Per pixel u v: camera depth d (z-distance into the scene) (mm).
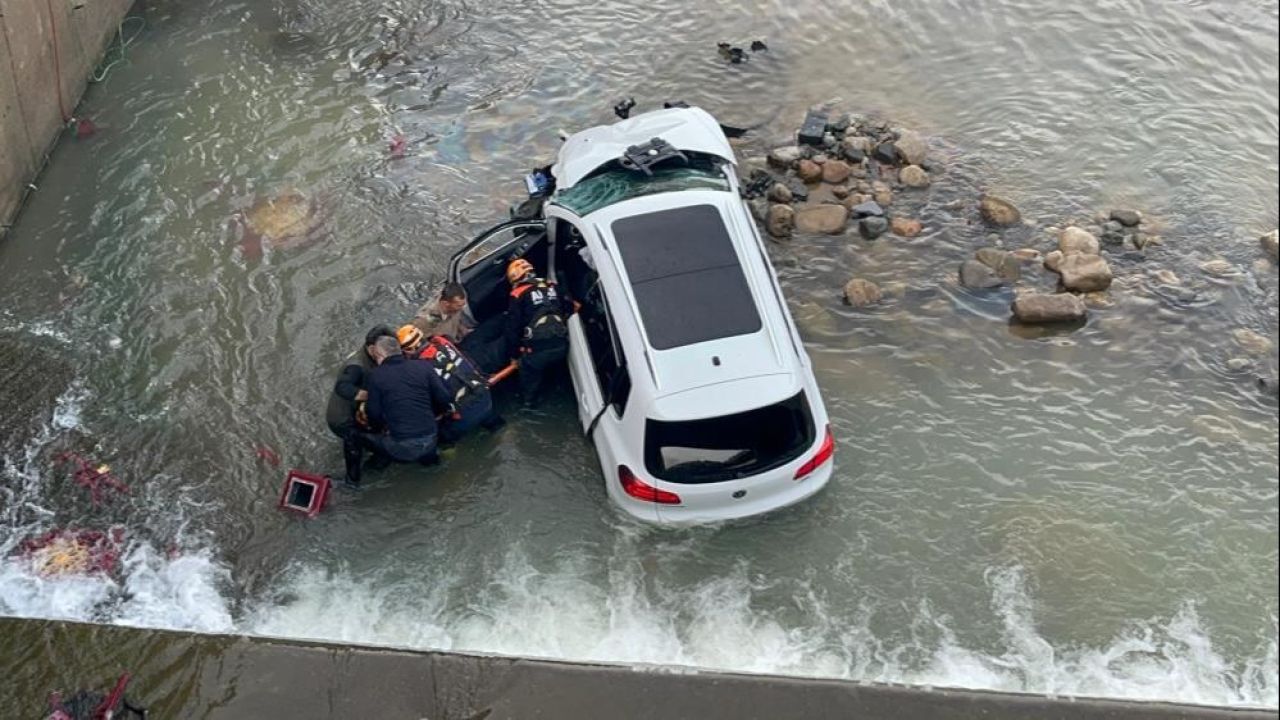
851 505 6867
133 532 6770
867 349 7906
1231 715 5539
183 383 7738
